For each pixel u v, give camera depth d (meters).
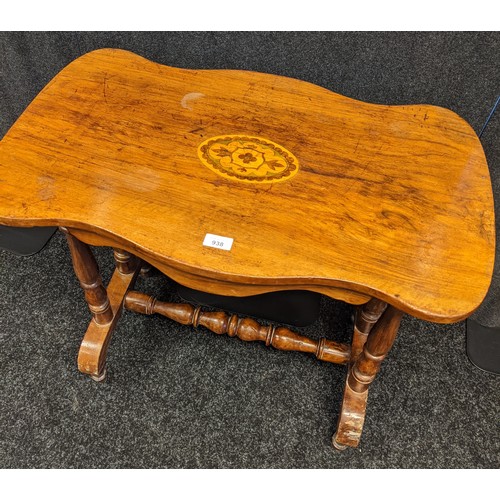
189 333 1.41
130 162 0.96
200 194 0.91
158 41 1.41
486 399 1.32
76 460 1.16
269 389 1.31
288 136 1.07
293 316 1.35
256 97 1.17
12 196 0.87
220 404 1.27
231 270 0.80
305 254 0.82
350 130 1.10
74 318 1.41
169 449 1.19
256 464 1.18
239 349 1.38
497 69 1.26
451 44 1.24
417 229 0.88
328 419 1.26
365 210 0.91
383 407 1.29
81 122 1.04
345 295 0.85
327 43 1.31
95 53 1.24
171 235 0.84
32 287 1.48
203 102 1.13
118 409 1.25
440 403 1.31
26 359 1.32
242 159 1.00
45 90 1.10
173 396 1.28
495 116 1.34
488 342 1.43
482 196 0.95
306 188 0.94
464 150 1.06
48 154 0.95
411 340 1.43
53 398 1.25
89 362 1.21
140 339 1.38
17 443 1.18
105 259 1.58
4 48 1.49
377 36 1.27
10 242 1.57
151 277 1.54
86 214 0.85
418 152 1.05
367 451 1.21
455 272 0.81
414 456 1.21
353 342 1.29
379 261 0.82
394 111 1.16
